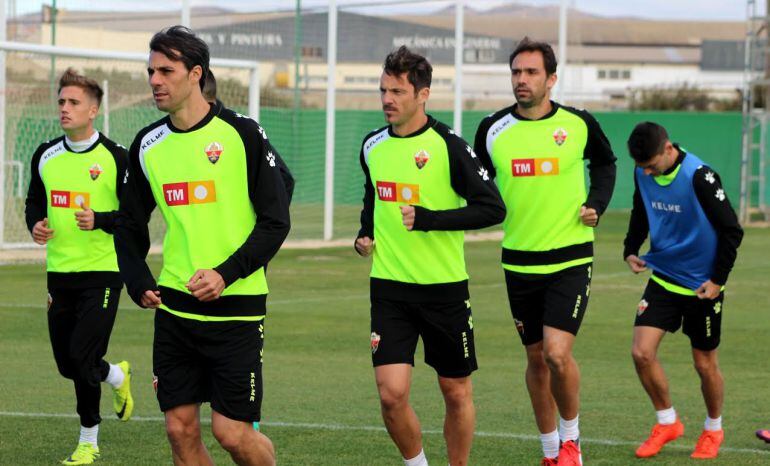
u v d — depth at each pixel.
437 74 113.06
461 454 14.34
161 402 11.95
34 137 50.09
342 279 39.56
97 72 53.22
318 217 65.88
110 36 80.81
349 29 72.12
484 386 21.52
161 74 11.52
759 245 54.12
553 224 15.98
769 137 74.12
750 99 69.56
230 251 11.83
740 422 18.44
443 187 13.84
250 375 11.73
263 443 12.03
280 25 66.88
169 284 11.91
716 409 16.27
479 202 13.58
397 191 13.88
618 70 190.62
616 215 76.50
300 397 20.31
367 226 14.43
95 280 16.22
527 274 16.09
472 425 14.28
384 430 17.61
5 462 15.65
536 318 16.22
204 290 11.20
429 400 20.22
